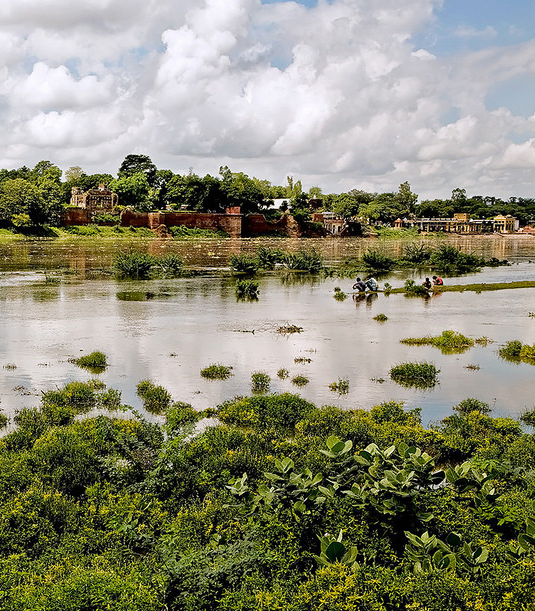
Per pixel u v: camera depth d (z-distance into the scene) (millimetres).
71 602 9352
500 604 8938
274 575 10234
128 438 15797
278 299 49906
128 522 12391
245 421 19766
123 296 49969
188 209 187000
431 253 95000
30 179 195750
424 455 12055
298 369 27312
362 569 9711
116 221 164250
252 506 11836
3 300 46469
